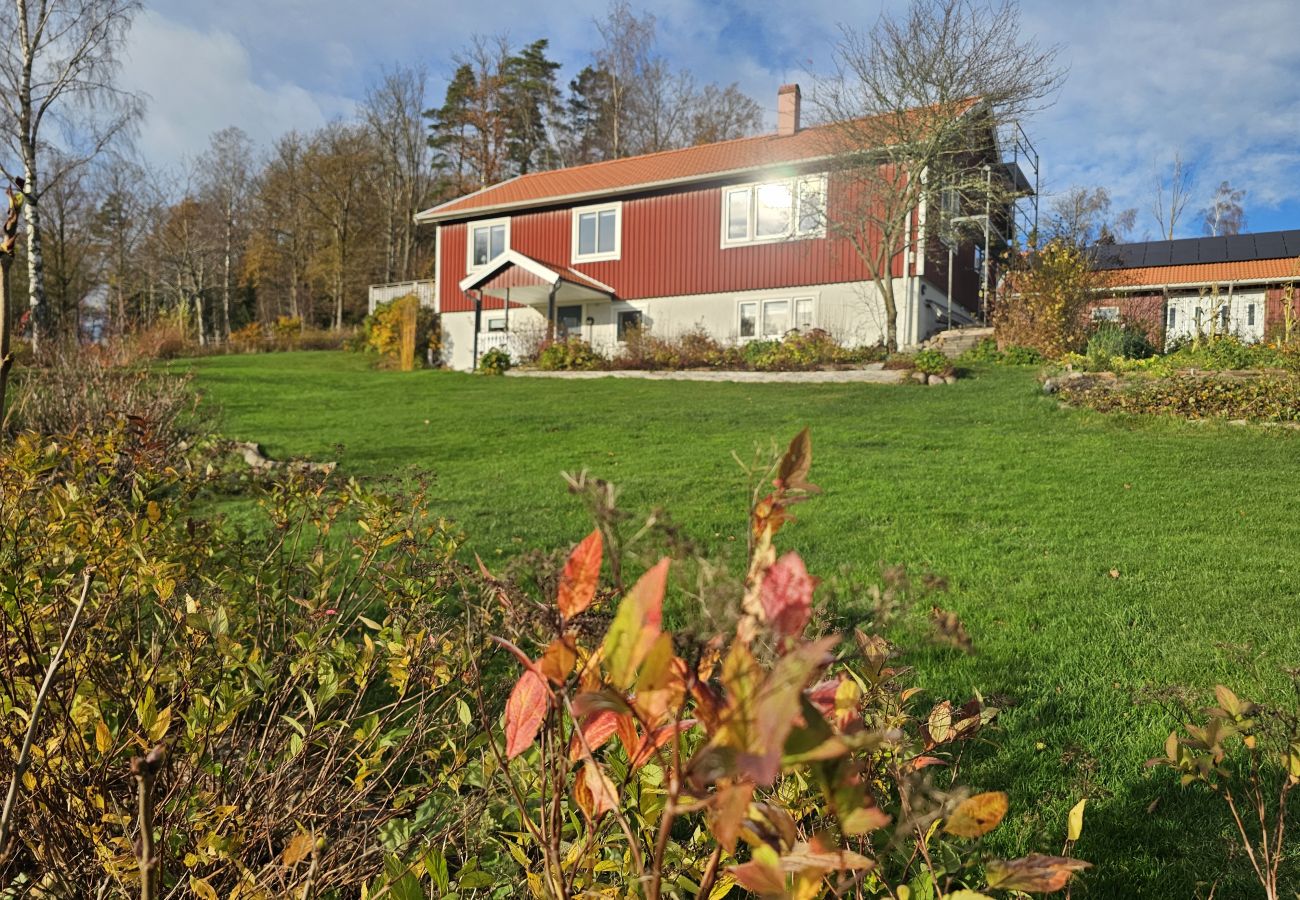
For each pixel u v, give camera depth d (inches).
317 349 1486.2
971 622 158.9
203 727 60.4
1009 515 250.1
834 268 816.3
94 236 1616.6
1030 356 687.7
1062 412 458.3
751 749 20.8
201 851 54.9
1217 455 340.5
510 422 508.7
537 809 65.0
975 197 812.6
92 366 299.3
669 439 430.3
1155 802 93.1
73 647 67.6
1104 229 831.1
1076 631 152.5
